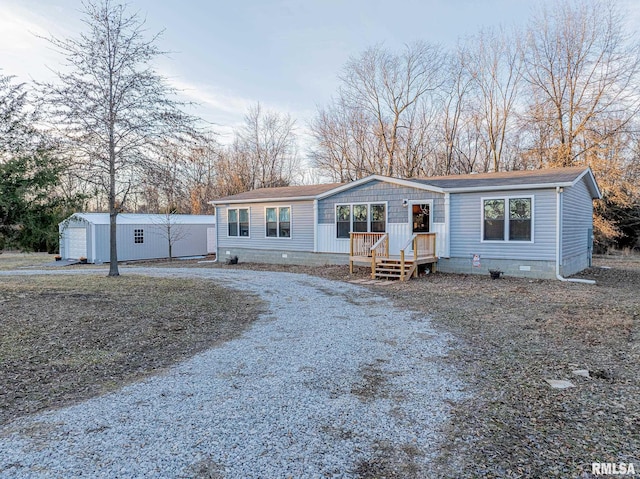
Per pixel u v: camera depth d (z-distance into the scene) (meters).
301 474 2.54
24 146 9.29
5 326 6.17
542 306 7.82
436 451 2.80
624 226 23.77
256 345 5.52
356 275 12.88
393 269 12.19
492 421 3.23
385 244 13.20
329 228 15.25
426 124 27.86
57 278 12.05
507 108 25.28
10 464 2.65
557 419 3.24
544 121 22.27
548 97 22.47
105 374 4.44
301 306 8.27
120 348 5.38
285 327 6.53
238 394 3.84
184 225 23.19
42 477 2.50
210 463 2.67
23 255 24.58
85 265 18.48
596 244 23.64
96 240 19.41
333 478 2.50
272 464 2.65
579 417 3.27
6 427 3.19
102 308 7.61
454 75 26.62
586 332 5.89
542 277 11.20
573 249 12.67
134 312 7.41
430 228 12.98
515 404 3.54
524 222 11.42
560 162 21.36
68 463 2.66
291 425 3.20
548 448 2.81
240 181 34.16
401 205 13.45
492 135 25.84
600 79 20.69
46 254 25.34
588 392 3.76
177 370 4.55
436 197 12.81
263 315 7.46
